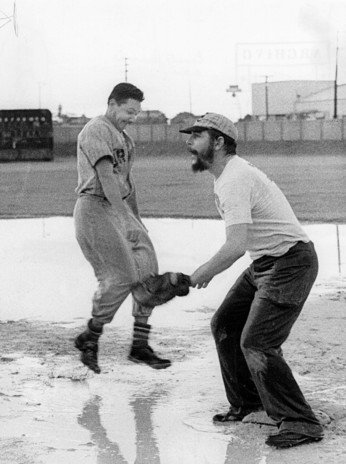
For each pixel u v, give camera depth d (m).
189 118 62.69
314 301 9.09
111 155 5.98
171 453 4.75
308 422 4.83
